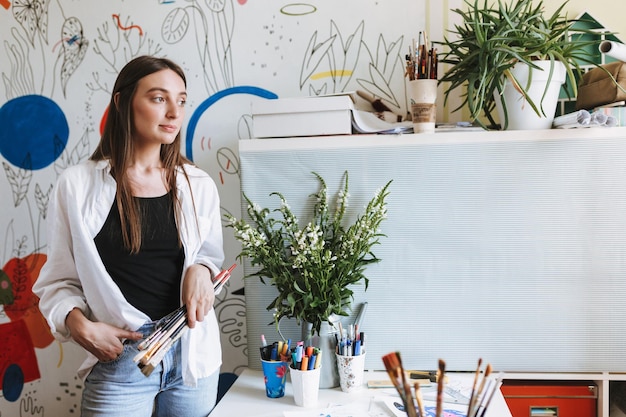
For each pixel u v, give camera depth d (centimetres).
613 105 145
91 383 126
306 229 142
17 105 189
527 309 144
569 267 143
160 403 137
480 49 138
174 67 129
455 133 144
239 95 180
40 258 191
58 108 188
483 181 144
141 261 126
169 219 129
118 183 123
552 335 144
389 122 165
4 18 188
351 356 134
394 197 147
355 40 174
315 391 129
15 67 189
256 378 148
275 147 150
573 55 146
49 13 186
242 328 184
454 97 171
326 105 147
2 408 193
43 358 191
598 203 141
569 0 165
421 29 171
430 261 146
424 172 146
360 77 175
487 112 156
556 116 166
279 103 149
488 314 145
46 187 190
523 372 146
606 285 142
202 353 134
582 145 141
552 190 142
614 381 157
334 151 148
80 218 120
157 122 124
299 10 176
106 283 121
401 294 147
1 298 192
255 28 179
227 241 183
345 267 141
